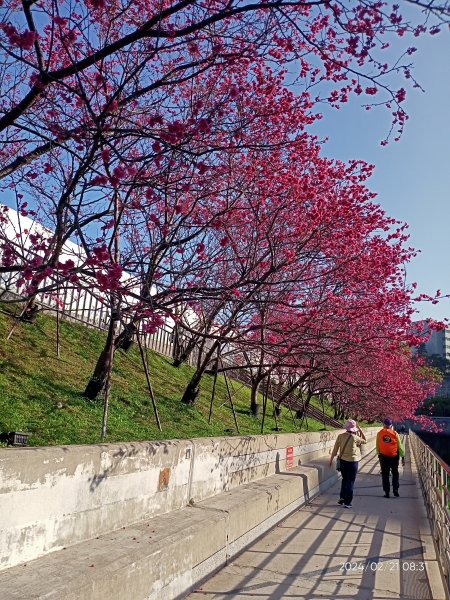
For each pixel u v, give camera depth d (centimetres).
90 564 396
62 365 920
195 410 1091
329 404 3388
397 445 1238
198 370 1120
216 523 587
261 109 668
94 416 746
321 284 848
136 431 754
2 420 593
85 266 483
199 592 523
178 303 666
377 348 773
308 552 685
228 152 623
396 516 981
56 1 495
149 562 442
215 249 808
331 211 761
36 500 403
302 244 738
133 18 615
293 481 959
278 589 539
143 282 575
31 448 425
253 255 724
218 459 756
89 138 508
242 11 505
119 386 982
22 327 998
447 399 5759
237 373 2023
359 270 789
